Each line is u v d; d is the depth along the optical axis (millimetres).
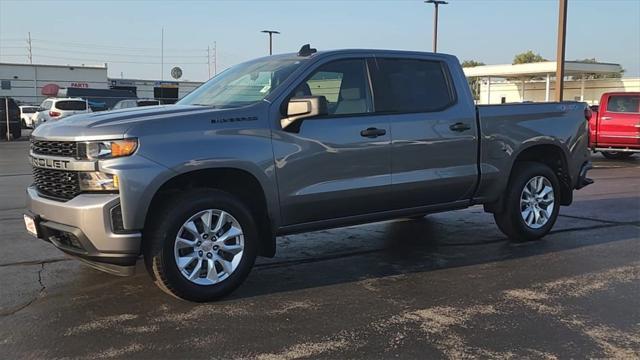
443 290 5273
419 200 6012
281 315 4652
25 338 4195
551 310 4746
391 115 5734
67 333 4281
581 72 40781
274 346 4062
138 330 4336
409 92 5941
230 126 4871
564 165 7184
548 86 40875
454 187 6191
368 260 6301
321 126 5297
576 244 6926
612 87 42188
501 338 4191
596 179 13250
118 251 4477
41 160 4895
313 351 3984
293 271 5895
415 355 3920
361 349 4016
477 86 52312
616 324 4445
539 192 7023
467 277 5660
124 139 4461
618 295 5105
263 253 5359
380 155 5605
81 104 30500
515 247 6801
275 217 5152
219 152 4754
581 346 4047
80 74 60875
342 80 5535
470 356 3900
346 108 5512
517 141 6625
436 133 5973
